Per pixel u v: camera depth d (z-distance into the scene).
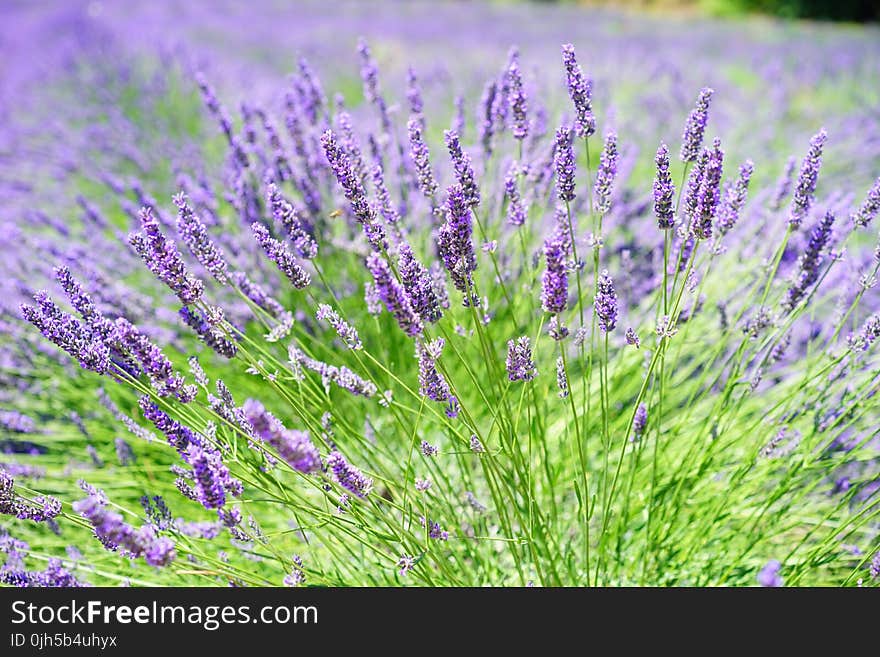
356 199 1.71
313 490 2.36
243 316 2.84
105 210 4.32
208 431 1.85
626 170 3.43
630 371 2.78
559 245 1.55
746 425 2.41
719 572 2.14
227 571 1.75
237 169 3.19
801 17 17.30
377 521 2.10
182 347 2.79
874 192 1.87
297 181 2.99
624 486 2.31
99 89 6.54
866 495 2.30
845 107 6.52
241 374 2.78
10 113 6.36
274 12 13.28
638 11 17.97
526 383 1.80
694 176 1.79
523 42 9.86
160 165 4.70
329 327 2.78
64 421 2.82
